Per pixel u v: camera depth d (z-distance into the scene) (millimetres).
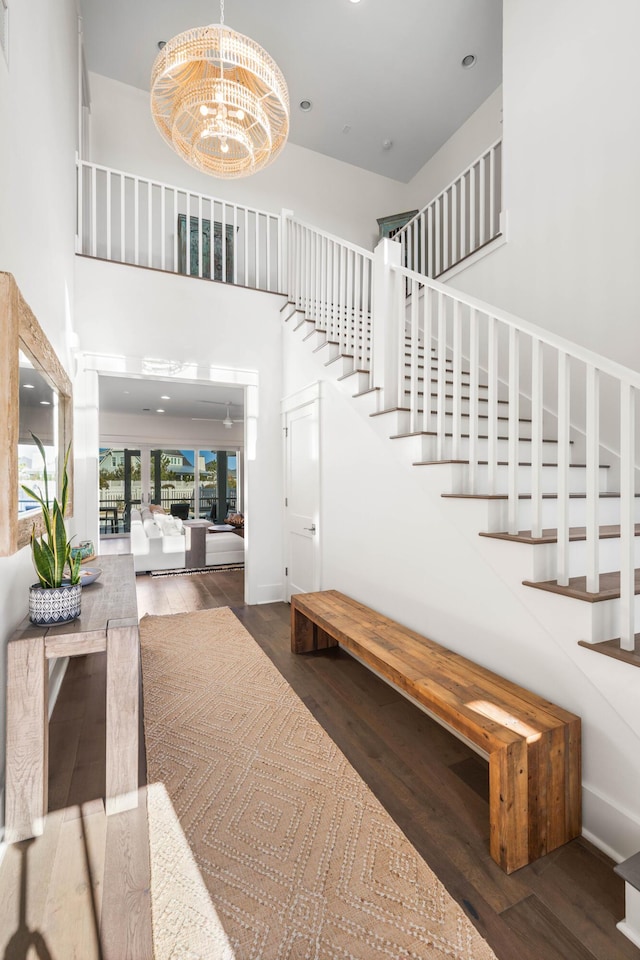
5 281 1374
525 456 2627
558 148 3047
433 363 3562
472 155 5203
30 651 1509
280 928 1196
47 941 1161
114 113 4867
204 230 5172
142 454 9695
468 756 1970
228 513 10625
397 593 2615
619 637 1572
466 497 2045
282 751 1994
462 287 3951
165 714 2297
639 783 1395
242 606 4258
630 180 2590
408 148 5758
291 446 4227
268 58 2525
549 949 1147
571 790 1514
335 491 3379
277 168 5613
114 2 3967
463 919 1225
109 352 3707
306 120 5297
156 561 5930
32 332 1725
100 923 1208
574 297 2936
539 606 1692
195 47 2377
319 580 3645
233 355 4227
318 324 3727
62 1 2797
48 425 2152
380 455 2781
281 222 4559
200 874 1360
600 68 2760
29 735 1503
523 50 3334
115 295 3750
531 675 1768
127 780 1628
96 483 3611
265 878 1348
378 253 2869
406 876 1359
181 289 4012
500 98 4820
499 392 3545
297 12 4016
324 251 3699
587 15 2846
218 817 1598
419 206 6164
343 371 3293
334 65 4543
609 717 1478
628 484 1406
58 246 2699
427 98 4973
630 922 1186
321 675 2762
